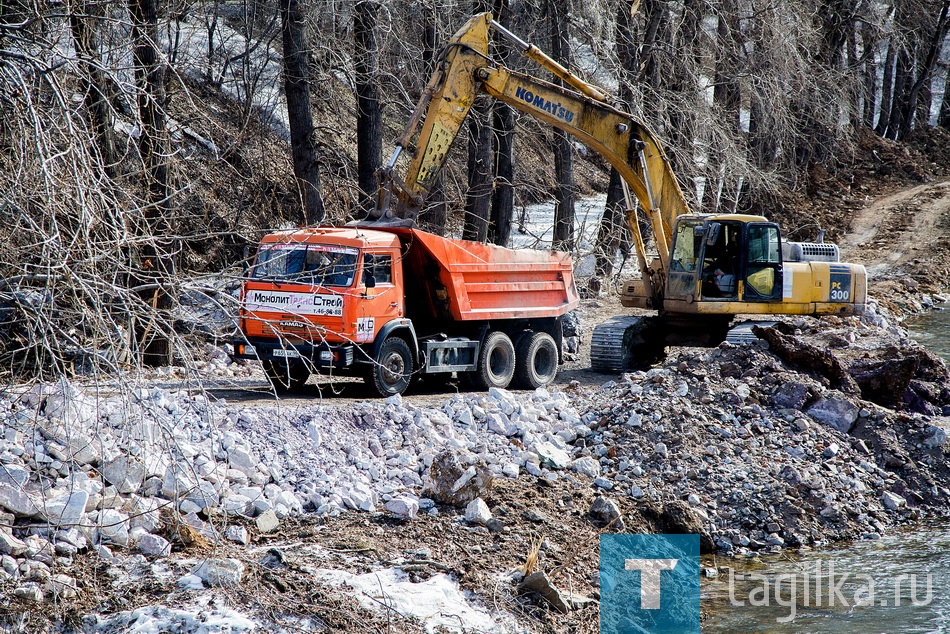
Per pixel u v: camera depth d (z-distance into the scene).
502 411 20.81
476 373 25.64
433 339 24.23
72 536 13.26
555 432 20.64
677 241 28.84
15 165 11.66
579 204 65.12
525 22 40.53
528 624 13.41
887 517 19.20
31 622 11.66
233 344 26.34
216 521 14.63
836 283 29.70
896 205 70.25
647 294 30.02
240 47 41.28
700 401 21.72
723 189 46.88
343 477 17.06
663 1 42.59
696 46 46.34
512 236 52.00
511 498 17.23
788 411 21.89
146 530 13.91
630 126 28.70
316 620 12.38
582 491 18.14
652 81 43.22
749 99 50.06
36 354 11.97
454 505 16.77
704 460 19.70
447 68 25.41
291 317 22.08
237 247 30.34
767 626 14.26
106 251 10.64
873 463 20.84
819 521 18.55
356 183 34.41
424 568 14.10
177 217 17.89
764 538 17.91
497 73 26.09
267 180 34.19
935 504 19.91
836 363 23.84
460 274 24.59
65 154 10.78
